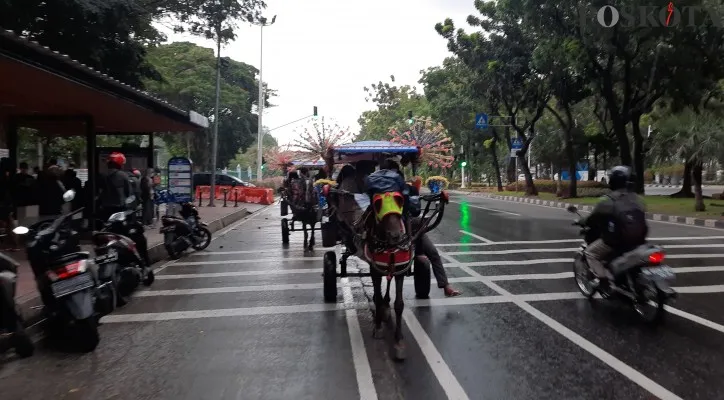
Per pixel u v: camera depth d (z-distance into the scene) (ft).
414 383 17.03
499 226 59.47
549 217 70.69
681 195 105.91
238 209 84.28
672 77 78.18
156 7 70.54
